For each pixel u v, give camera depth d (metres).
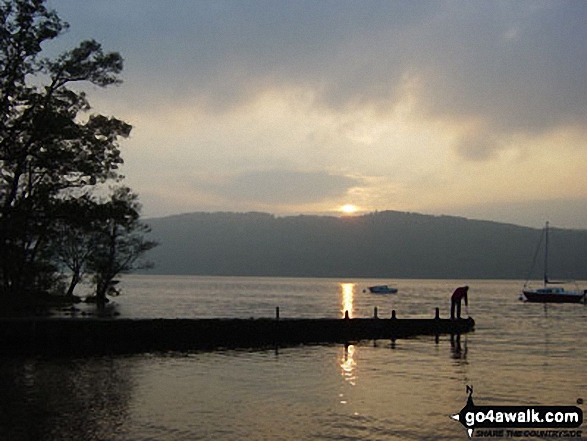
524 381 26.17
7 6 36.25
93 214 40.72
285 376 26.94
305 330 43.84
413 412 20.08
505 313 79.19
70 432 17.06
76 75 39.38
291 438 16.86
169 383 24.84
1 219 39.28
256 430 17.58
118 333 38.97
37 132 37.69
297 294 146.75
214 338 41.28
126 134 43.66
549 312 82.12
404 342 42.78
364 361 32.31
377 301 113.94
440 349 38.38
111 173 44.12
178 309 76.25
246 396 22.28
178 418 18.77
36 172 42.09
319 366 30.23
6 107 37.16
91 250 72.38
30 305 51.06
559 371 29.06
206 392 22.98
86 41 39.03
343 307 90.38
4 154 38.44
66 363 30.47
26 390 22.92
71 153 39.91
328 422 18.61
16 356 33.19
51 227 42.78
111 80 40.56
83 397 21.72
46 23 37.06
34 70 38.19
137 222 75.62
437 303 106.06
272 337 42.75
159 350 36.56
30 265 47.53
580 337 46.94
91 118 42.62
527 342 42.88
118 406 20.30
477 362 32.09
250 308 82.88
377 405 20.98
